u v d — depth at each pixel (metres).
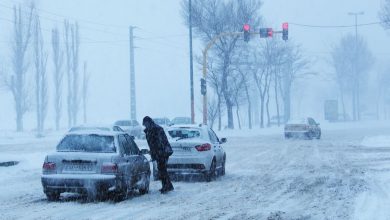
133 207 19.55
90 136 21.58
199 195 22.98
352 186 25.19
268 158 43.06
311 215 17.73
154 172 29.03
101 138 21.48
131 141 23.61
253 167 35.94
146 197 22.42
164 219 17.03
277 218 17.23
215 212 18.41
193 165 27.70
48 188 20.48
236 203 20.56
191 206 19.83
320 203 20.34
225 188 25.39
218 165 30.08
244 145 60.16
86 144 21.28
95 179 20.14
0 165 33.91
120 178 20.61
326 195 22.55
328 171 32.47
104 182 20.16
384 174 30.14
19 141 73.94
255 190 24.52
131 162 21.92
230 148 55.31
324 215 17.69
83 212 18.36
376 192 23.00
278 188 25.12
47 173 20.59
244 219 17.06
